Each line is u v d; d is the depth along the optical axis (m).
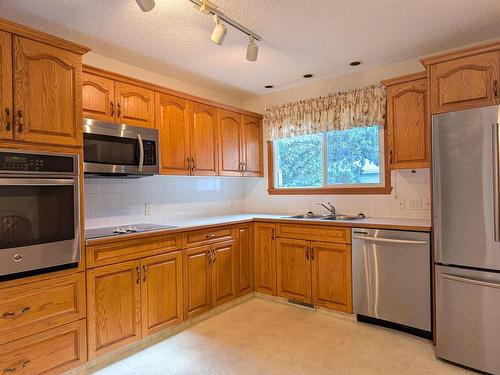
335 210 3.59
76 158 2.07
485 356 2.08
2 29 1.77
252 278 3.51
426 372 2.12
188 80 3.58
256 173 4.05
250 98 4.30
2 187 1.76
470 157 2.11
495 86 2.10
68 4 2.06
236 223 3.30
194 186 3.75
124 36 2.51
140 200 3.21
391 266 2.65
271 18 2.27
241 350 2.42
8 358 1.79
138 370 2.18
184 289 2.78
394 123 2.83
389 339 2.55
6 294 1.78
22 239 1.82
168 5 2.09
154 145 2.83
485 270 2.09
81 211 2.11
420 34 2.55
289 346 2.47
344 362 2.24
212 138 3.46
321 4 2.10
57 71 2.00
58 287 1.99
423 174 3.05
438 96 2.30
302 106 3.72
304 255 3.15
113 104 2.59
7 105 1.79
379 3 2.11
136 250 2.43
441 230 2.24
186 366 2.22
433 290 2.43
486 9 2.19
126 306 2.36
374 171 3.40
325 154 3.73
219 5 2.10
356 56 2.98
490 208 2.04
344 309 2.91
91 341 2.15
